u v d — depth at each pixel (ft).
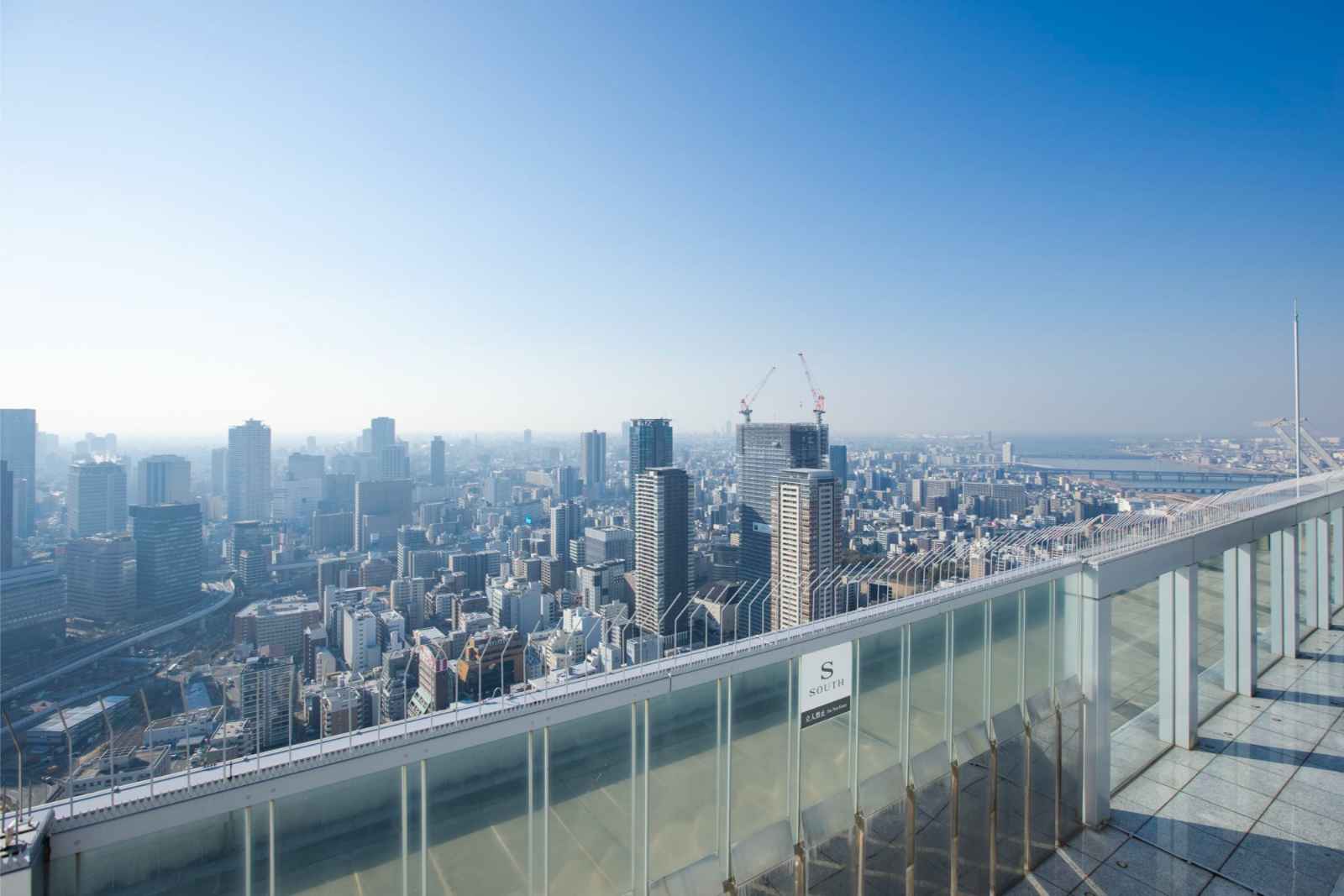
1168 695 35.42
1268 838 27.66
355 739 13.84
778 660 20.45
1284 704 39.01
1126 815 29.91
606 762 17.11
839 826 21.97
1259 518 41.45
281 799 12.81
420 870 14.35
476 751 15.14
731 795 19.52
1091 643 29.60
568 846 16.46
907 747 24.06
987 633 26.66
